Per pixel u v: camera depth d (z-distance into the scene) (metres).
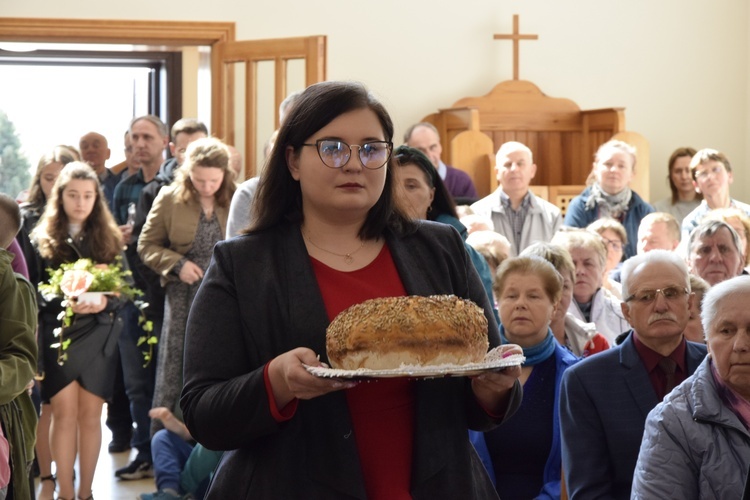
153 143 7.57
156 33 9.07
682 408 2.98
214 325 2.21
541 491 3.79
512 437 3.83
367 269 2.28
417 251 2.33
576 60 9.88
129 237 6.98
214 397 2.12
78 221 6.27
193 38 9.14
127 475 6.75
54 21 8.88
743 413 2.97
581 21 9.90
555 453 3.79
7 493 3.83
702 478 2.91
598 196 7.73
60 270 6.01
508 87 9.59
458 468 2.18
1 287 3.80
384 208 2.30
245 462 2.18
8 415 3.80
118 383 7.41
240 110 9.03
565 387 3.55
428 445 2.15
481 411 2.22
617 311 5.23
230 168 6.48
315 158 2.19
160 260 6.36
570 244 5.20
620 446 3.45
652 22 10.02
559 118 9.71
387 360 2.08
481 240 5.46
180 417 6.35
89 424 6.06
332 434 2.12
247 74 8.74
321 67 8.39
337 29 9.38
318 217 2.29
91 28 8.95
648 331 3.50
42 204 6.79
